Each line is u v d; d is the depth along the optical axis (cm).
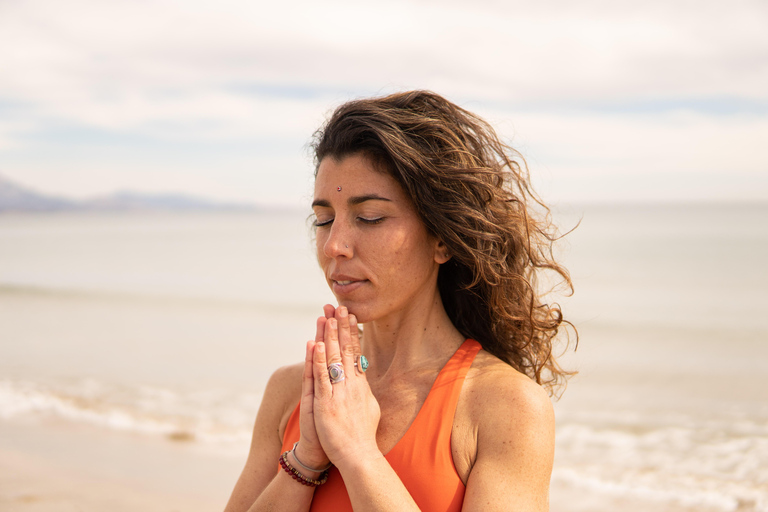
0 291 2544
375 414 151
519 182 179
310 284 2828
